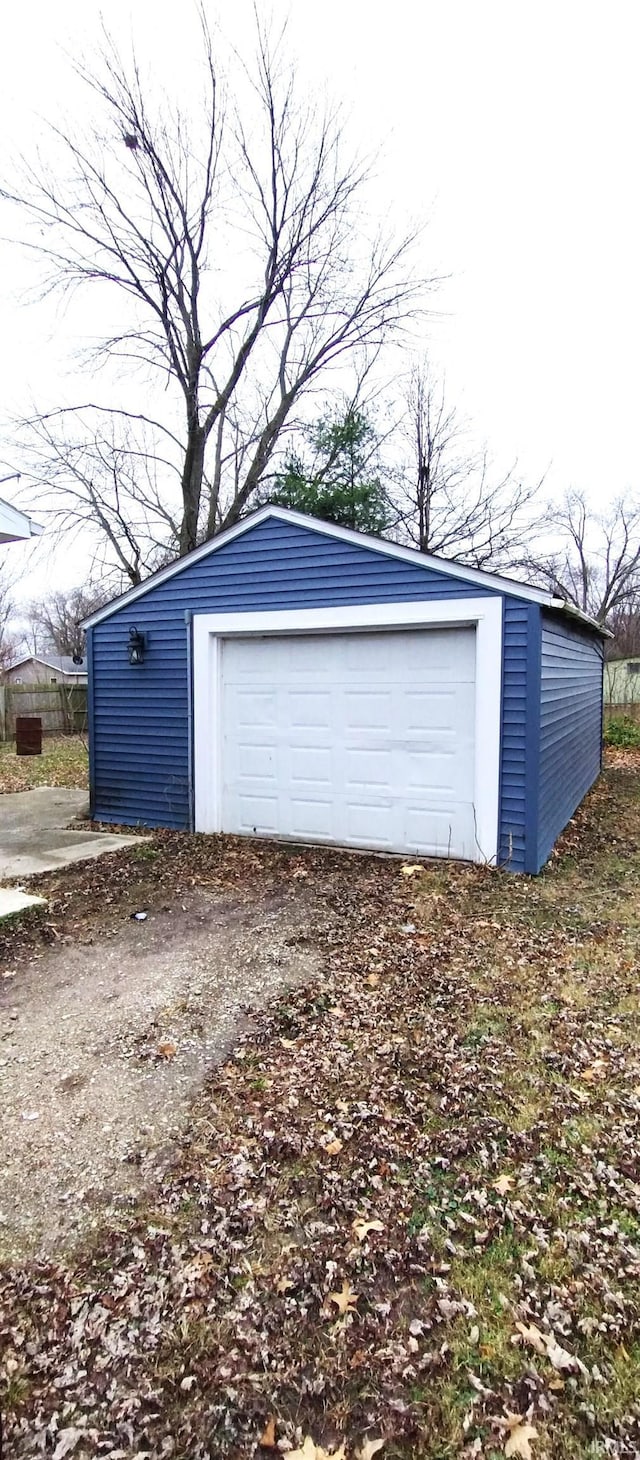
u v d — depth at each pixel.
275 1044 3.19
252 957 4.20
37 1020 3.43
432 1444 1.54
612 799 10.24
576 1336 1.78
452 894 5.37
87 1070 2.98
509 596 5.86
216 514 16.69
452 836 6.33
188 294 14.87
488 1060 3.05
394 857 6.49
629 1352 1.73
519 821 5.96
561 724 7.34
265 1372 1.70
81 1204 2.22
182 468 16.03
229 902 5.26
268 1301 1.89
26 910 4.96
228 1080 2.90
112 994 3.72
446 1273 1.98
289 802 7.14
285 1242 2.09
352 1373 1.70
